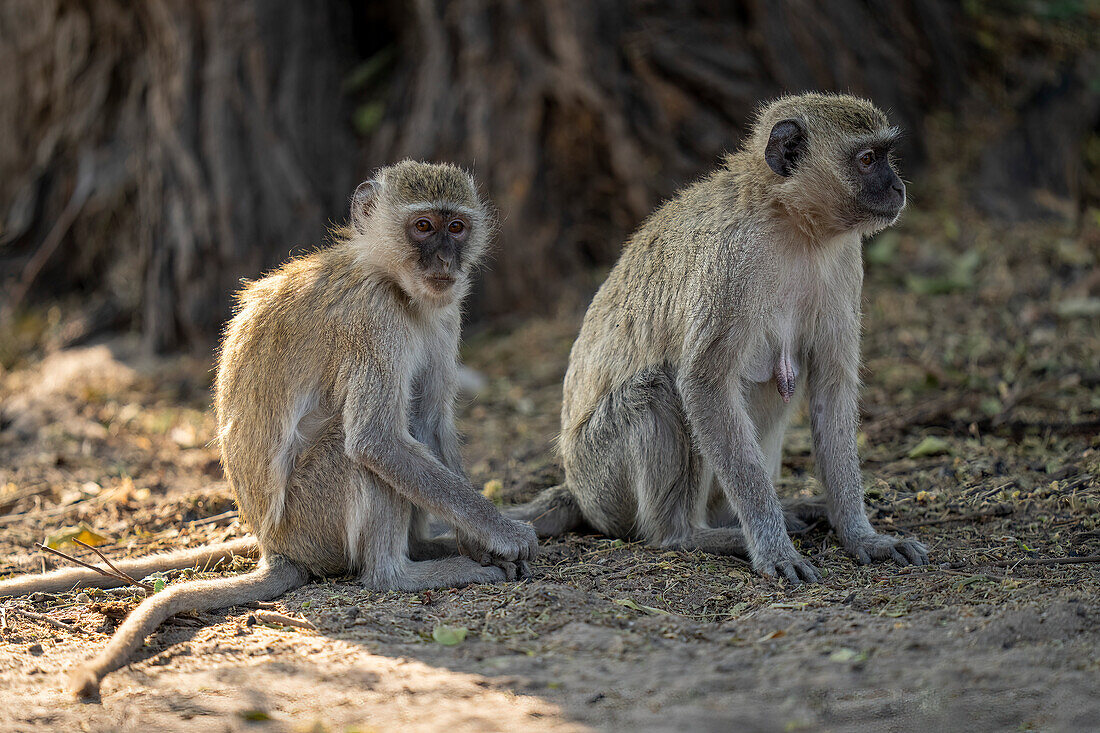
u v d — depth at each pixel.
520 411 13.46
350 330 7.85
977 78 18.00
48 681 6.38
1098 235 15.27
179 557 8.38
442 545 8.63
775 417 8.85
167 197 15.88
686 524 8.58
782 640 6.57
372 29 17.70
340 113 16.78
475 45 15.91
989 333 13.23
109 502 10.59
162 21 15.91
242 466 8.20
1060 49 18.16
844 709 5.64
